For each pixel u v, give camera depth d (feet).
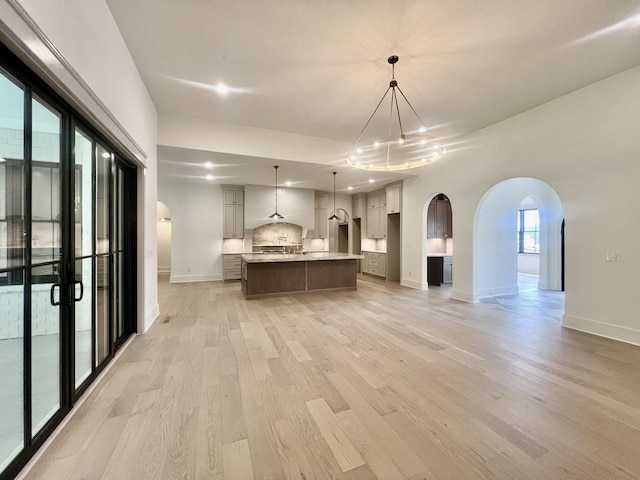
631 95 10.33
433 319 13.61
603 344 10.37
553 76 10.81
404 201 22.94
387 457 5.03
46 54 4.63
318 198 28.48
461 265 17.89
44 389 5.63
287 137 16.78
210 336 11.19
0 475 4.32
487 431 5.72
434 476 4.62
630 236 10.44
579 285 11.96
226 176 21.71
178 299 17.81
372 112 13.93
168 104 13.10
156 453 5.09
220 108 13.52
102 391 7.17
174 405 6.57
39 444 5.11
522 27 8.21
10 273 4.79
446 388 7.37
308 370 8.36
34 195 5.25
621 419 6.09
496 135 15.31
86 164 7.31
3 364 4.76
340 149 18.25
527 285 23.32
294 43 8.97
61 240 6.05
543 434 5.63
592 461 4.93
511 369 8.44
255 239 27.07
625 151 10.51
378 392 7.18
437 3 7.38
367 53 9.44
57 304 5.88
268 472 4.69
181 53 9.44
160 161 17.13
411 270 22.38
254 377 7.93
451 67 10.21
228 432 5.66
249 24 8.16
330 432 5.69
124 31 8.38
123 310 10.62
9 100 4.63
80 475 4.61
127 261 11.04
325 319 13.58
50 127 5.68
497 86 11.53
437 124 15.52
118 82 8.25
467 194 17.28
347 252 32.96
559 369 8.43
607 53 9.42
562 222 20.81
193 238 24.71
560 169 12.46
